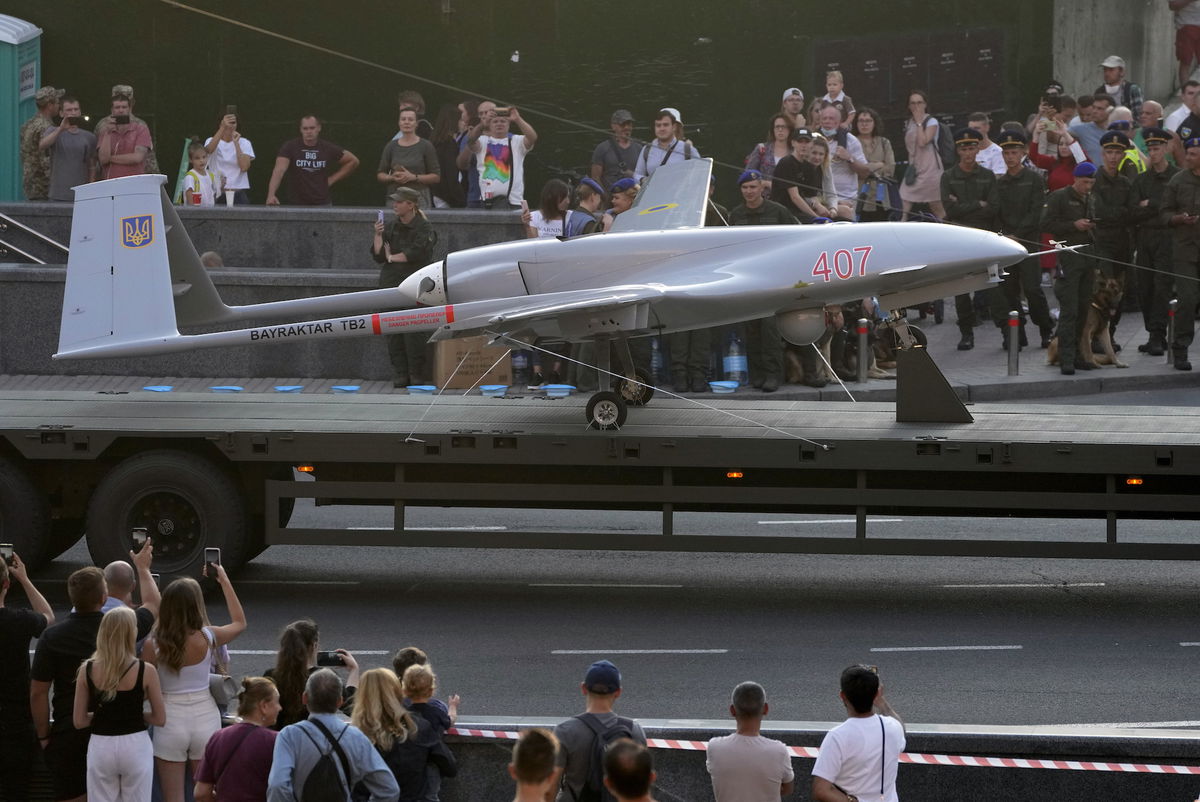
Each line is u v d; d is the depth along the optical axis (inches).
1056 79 2407.7
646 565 1344.7
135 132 2119.8
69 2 2433.6
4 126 2316.7
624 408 1191.6
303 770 666.8
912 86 2415.1
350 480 1211.9
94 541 1206.3
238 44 2447.1
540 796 562.6
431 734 725.3
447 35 2449.6
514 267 1256.8
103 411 1269.7
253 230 2062.0
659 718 958.4
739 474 1186.0
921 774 757.3
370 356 1956.2
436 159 2066.9
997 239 1214.3
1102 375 1854.1
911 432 1174.3
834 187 2057.1
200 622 787.4
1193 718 951.6
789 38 2432.3
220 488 1200.8
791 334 1251.8
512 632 1144.8
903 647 1100.5
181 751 784.9
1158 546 1148.5
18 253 2043.6
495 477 1202.6
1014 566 1328.7
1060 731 770.2
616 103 2458.2
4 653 805.2
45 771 821.2
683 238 1249.4
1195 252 1856.5
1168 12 2694.4
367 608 1211.2
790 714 960.9
